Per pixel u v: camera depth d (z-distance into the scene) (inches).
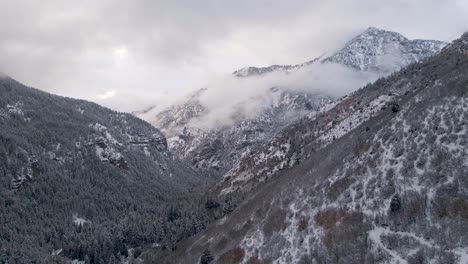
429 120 4451.3
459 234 3464.6
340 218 4463.6
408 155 4338.1
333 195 4783.5
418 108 4734.3
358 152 5059.1
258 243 5290.4
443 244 3486.7
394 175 4306.1
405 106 5073.8
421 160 4185.5
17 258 6761.8
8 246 7224.4
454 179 3818.9
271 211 5679.1
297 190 5546.3
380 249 3823.8
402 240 3754.9
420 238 3676.2
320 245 4402.1
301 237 4717.0
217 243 6200.8
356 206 4402.1
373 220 4128.9
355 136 5974.4
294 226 4965.6
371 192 4389.8
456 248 3398.1
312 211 4904.0
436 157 4079.7
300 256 4507.9
